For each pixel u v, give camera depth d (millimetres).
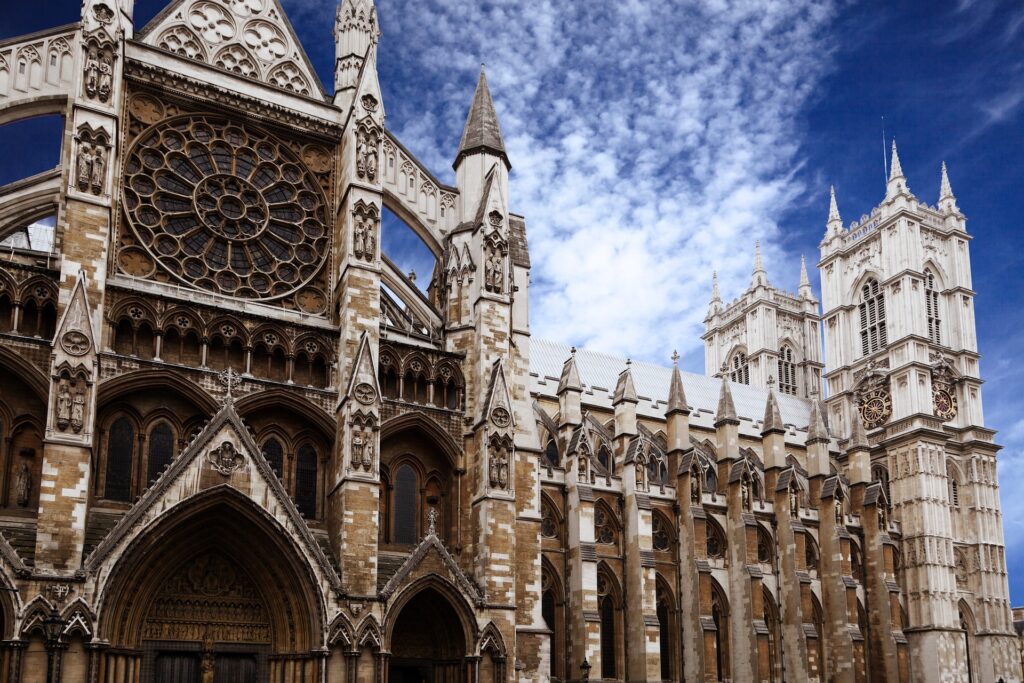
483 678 46562
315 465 48812
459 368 52719
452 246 55344
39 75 47812
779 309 130625
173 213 49438
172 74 50562
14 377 42750
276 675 43594
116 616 40594
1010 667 101562
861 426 102812
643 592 79438
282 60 56125
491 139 58125
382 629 44094
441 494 51438
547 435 86375
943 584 99000
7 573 37438
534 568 52250
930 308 112250
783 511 93250
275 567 44062
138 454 44688
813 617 94875
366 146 52125
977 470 106750
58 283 43562
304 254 52406
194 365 46219
